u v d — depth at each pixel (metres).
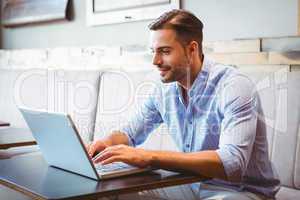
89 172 1.17
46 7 3.26
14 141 1.73
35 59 3.38
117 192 1.07
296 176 1.72
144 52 2.61
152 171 1.26
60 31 3.23
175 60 1.61
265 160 1.59
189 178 1.22
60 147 1.24
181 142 1.70
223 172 1.30
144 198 1.58
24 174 1.24
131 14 2.70
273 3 2.08
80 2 3.05
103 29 2.92
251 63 2.10
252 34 2.17
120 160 1.22
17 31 3.64
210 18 2.34
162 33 1.61
